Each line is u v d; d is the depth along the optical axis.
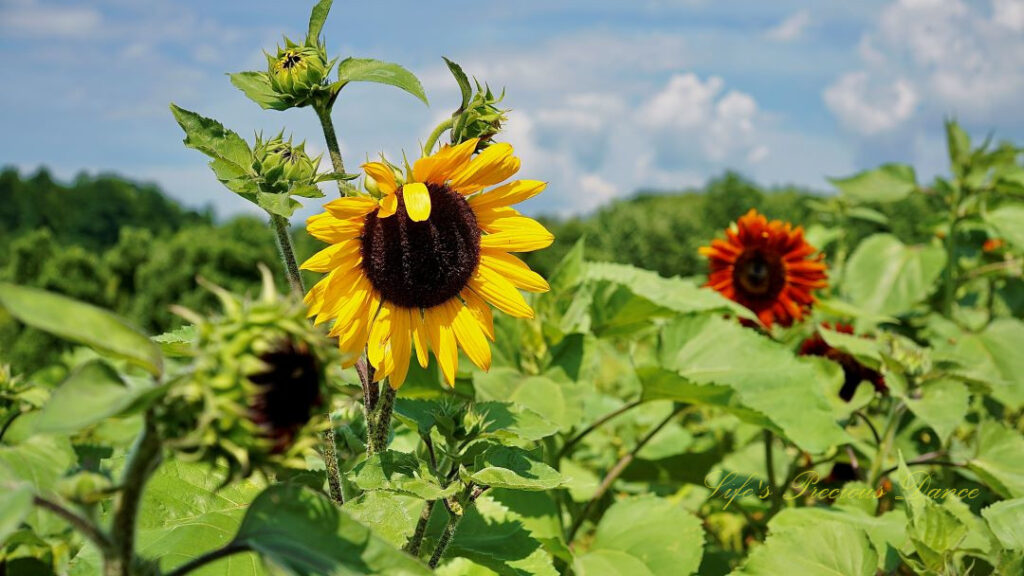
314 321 0.66
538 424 0.66
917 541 0.69
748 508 1.10
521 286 0.69
